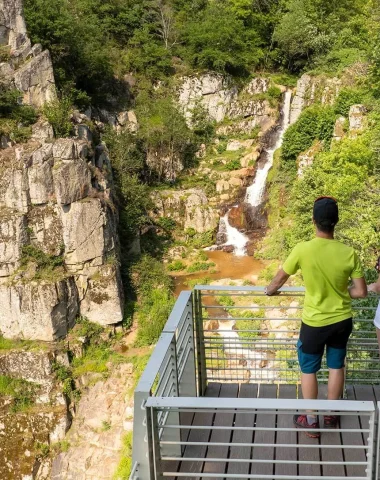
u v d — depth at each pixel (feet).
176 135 149.07
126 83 162.91
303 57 177.68
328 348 19.54
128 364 97.35
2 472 88.84
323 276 18.40
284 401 14.73
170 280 118.62
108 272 104.27
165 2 187.42
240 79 170.40
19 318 97.14
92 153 108.58
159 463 16.38
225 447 19.94
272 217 136.67
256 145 156.25
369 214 68.18
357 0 178.40
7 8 117.19
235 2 180.55
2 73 113.50
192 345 23.20
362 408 14.39
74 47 142.00
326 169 102.53
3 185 98.12
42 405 92.73
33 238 100.68
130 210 125.39
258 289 22.99
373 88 124.77
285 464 18.88
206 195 145.07
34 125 107.04
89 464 84.74
